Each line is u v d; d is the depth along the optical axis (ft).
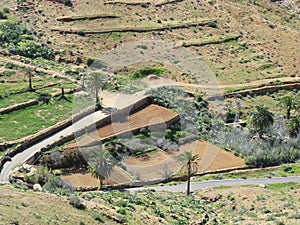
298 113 362.12
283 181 266.57
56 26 459.32
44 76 371.15
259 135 314.55
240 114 359.25
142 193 194.80
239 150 286.46
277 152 296.51
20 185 218.38
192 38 473.26
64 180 220.02
